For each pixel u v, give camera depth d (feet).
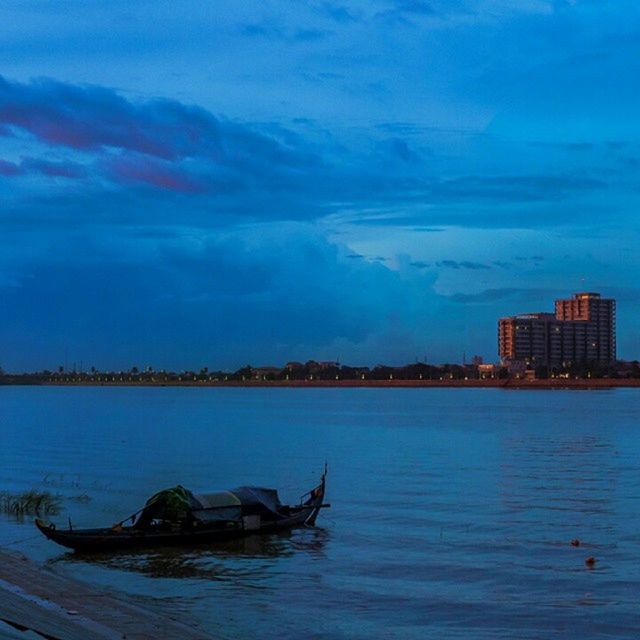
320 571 114.42
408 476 226.99
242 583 108.27
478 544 132.36
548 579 109.81
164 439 363.56
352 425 469.98
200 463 259.39
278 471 239.91
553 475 228.63
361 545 131.54
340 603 98.68
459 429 433.07
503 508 168.45
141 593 102.99
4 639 62.80
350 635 86.84
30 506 164.35
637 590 104.27
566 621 91.50
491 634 87.25
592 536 138.92
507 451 305.53
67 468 245.65
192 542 131.13
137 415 599.16
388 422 500.33
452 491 194.80
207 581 109.19
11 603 82.02
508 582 108.37
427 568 116.06
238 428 444.14
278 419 539.70
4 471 236.22
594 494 189.78
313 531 142.20
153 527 131.54
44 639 67.56
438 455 290.15
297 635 86.58
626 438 369.91
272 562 119.96
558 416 564.71
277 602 98.99
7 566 105.70
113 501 175.63
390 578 110.73
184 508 132.05
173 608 95.81
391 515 158.61
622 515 160.35
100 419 540.52
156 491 193.36
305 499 185.68
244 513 138.00
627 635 86.84
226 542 133.18
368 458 278.67
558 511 164.35
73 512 160.86
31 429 434.30
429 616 93.45
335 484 209.87
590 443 341.62
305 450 309.83
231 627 88.69
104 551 125.49
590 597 100.94
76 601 90.02
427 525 148.66
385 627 89.61
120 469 243.40
